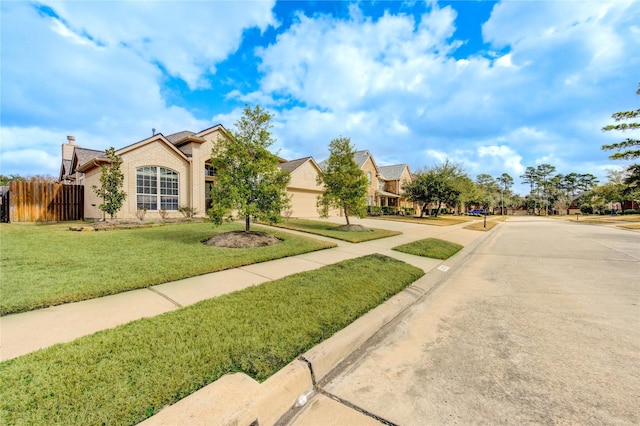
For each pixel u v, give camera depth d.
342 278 5.22
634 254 9.52
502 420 1.97
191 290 4.41
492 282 6.10
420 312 4.32
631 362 2.78
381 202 38.00
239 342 2.73
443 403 2.17
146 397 1.92
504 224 28.16
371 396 2.28
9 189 13.02
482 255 9.76
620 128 17.64
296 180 22.62
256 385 2.13
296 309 3.65
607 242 12.86
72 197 14.84
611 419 1.97
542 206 64.50
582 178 65.12
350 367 2.75
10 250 6.59
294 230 12.86
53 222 13.40
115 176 12.02
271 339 2.85
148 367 2.25
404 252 8.97
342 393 2.33
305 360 2.55
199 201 16.95
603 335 3.40
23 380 2.04
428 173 32.50
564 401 2.18
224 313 3.43
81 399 1.87
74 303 3.75
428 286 5.75
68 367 2.21
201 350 2.55
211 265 5.69
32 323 3.12
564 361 2.80
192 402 1.91
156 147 15.11
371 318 3.71
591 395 2.25
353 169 13.93
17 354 2.47
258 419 1.92
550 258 8.93
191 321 3.17
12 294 3.80
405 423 1.95
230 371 2.30
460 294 5.27
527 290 5.42
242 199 8.53
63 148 23.62
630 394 2.26
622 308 4.36
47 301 3.61
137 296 4.07
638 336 3.37
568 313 4.16
